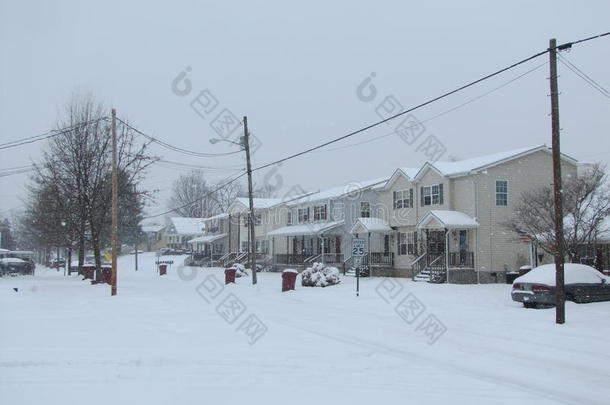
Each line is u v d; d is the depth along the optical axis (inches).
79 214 1332.4
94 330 533.0
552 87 619.2
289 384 333.4
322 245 1660.9
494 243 1256.2
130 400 292.4
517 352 453.7
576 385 343.6
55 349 428.1
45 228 1549.0
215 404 287.6
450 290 1019.9
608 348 470.6
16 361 383.6
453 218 1241.4
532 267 1160.8
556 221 610.9
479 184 1254.9
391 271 1512.1
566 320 617.9
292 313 735.1
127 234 2598.4
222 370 368.8
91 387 319.0
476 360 420.5
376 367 388.5
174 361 393.4
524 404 298.2
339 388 325.4
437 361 415.5
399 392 318.7
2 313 665.6
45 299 863.7
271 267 1959.9
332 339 511.5
